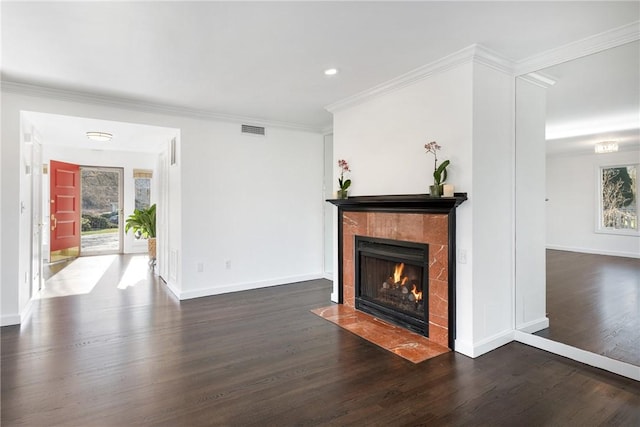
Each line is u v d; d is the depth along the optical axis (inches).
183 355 116.5
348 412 84.9
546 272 122.8
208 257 190.4
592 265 115.4
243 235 201.2
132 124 170.9
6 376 101.7
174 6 86.5
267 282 209.3
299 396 92.0
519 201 125.8
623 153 107.1
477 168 115.2
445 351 118.6
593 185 114.3
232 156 196.9
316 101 168.4
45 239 292.8
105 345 124.2
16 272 144.1
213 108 180.4
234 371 105.5
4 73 131.0
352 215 165.2
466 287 115.9
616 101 106.2
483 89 116.6
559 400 89.5
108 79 137.5
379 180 150.7
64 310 163.3
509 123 125.8
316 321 149.6
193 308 167.5
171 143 202.7
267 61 121.0
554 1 85.1
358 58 118.7
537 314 124.6
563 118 116.4
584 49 107.3
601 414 83.7
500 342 122.3
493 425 79.7
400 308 142.6
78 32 99.5
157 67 125.7
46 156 293.4
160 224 237.0
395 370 105.8
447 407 86.7
